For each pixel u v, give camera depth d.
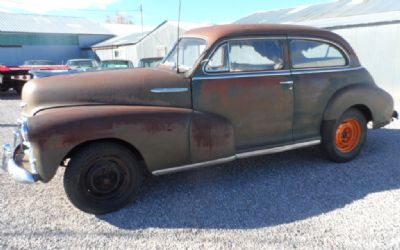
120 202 3.41
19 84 12.69
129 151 3.38
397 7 10.99
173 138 3.48
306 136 4.40
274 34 4.04
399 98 10.34
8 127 7.25
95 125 3.12
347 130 4.67
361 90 4.57
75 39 33.81
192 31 4.20
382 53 10.52
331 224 3.11
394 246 2.75
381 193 3.71
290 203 3.53
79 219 3.26
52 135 2.99
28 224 3.16
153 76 3.56
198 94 3.65
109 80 3.45
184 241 2.88
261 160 4.84
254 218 3.24
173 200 3.64
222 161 3.79
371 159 4.80
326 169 4.46
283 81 4.05
